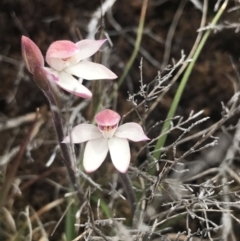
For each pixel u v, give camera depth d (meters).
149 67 0.23
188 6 0.23
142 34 0.23
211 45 0.23
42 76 0.14
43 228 0.20
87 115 0.22
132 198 0.17
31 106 0.23
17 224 0.21
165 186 0.20
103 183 0.21
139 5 0.23
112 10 0.23
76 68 0.15
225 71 0.22
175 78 0.20
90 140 0.15
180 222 0.21
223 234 0.19
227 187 0.20
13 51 0.23
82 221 0.20
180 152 0.22
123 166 0.15
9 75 0.23
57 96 0.15
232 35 0.22
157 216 0.18
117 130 0.15
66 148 0.16
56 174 0.22
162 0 0.23
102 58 0.22
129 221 0.21
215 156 0.21
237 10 0.22
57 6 0.23
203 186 0.16
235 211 0.20
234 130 0.22
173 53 0.23
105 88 0.22
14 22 0.23
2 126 0.22
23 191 0.22
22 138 0.22
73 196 0.20
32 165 0.22
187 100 0.22
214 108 0.22
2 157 0.22
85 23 0.23
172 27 0.23
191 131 0.22
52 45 0.14
